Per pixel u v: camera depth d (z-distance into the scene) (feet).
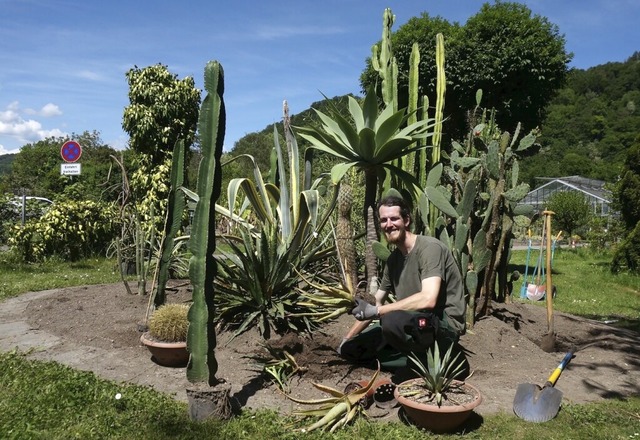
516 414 11.33
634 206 44.42
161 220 35.45
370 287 15.98
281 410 11.41
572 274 41.24
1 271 32.58
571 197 81.66
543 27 42.52
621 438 10.32
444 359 10.96
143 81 37.68
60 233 37.37
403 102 46.21
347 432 10.34
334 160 36.65
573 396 12.64
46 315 19.69
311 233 18.89
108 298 21.97
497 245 18.06
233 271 16.96
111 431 10.23
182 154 17.15
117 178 57.26
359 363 13.70
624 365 15.08
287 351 14.08
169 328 13.98
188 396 10.87
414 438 9.99
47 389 12.12
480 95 19.69
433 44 43.70
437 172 16.43
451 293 12.35
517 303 21.49
